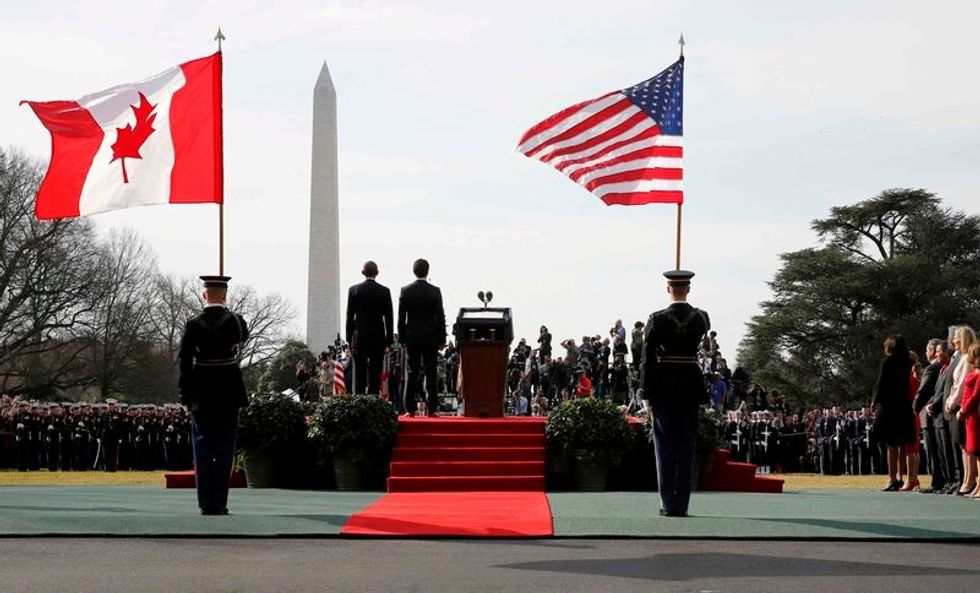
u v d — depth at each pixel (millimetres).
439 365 45781
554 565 13414
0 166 83500
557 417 26594
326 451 26516
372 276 28219
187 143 23344
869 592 11547
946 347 24812
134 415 50281
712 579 12383
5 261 82312
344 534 16172
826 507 20125
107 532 16234
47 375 90500
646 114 26828
